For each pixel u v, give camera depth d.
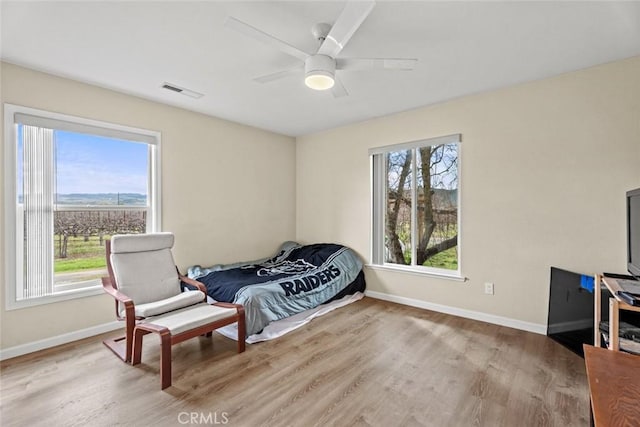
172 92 3.09
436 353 2.50
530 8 1.79
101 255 3.03
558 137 2.74
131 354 2.34
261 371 2.22
